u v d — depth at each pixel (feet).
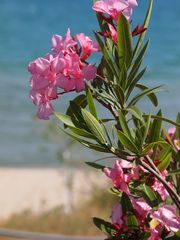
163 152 3.90
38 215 23.45
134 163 3.68
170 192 3.75
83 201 24.97
